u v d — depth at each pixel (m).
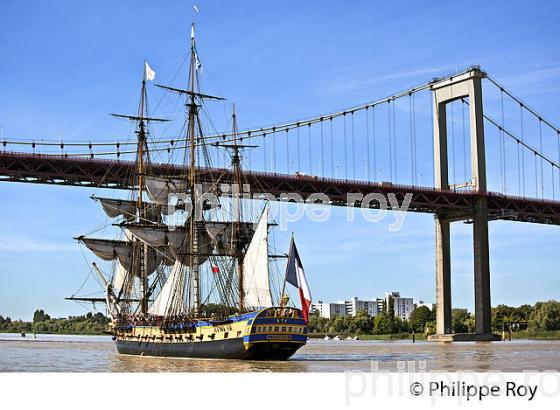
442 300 168.12
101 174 139.25
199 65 108.88
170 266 115.25
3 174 136.00
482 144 168.62
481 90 170.25
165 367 73.50
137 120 127.19
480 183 167.25
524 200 171.62
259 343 77.56
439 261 169.12
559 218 177.38
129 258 120.25
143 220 122.31
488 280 164.75
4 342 163.50
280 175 148.12
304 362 78.38
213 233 102.12
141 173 119.69
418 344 146.62
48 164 135.75
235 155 105.94
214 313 94.38
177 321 91.19
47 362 84.44
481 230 164.75
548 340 173.50
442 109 173.88
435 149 172.62
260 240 92.62
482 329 162.88
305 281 79.44
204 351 84.75
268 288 91.56
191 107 107.81
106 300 118.25
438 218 170.00
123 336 103.62
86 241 118.75
